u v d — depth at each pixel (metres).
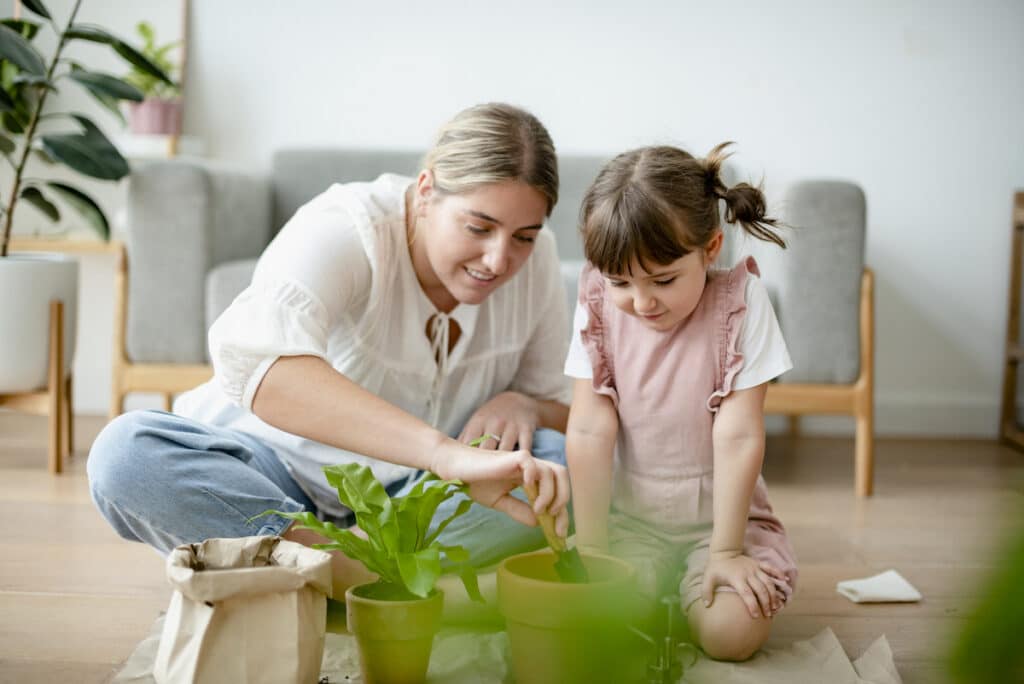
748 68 3.35
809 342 2.55
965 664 0.25
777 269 2.64
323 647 1.12
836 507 2.38
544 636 1.09
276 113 3.37
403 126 3.38
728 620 1.32
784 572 1.39
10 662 1.30
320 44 3.35
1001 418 3.31
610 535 1.52
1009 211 3.37
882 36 3.33
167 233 2.64
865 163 3.37
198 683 1.03
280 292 1.31
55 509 2.17
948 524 2.22
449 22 3.35
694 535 1.50
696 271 1.33
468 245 1.28
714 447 1.39
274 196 3.17
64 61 2.67
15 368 2.49
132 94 2.62
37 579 1.68
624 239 1.27
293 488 1.52
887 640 1.45
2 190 3.32
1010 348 3.29
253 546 1.14
